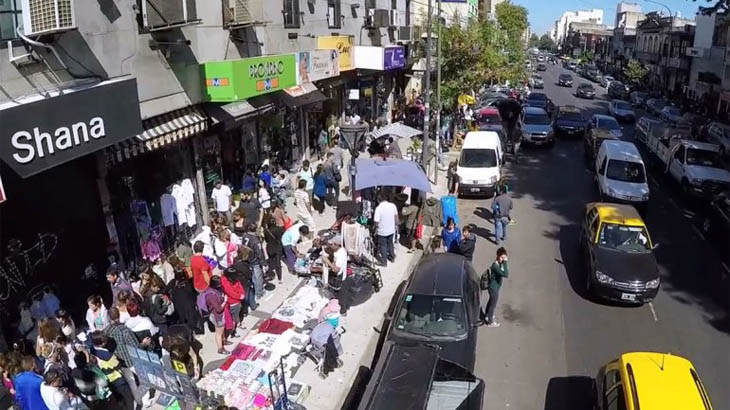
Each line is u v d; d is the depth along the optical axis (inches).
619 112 1604.3
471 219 713.6
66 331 339.6
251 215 556.7
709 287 535.2
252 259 452.8
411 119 1222.9
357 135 564.4
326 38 826.8
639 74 2704.2
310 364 387.5
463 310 388.8
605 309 487.8
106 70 394.9
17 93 310.5
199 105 542.0
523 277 547.2
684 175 823.1
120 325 318.7
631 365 319.9
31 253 373.4
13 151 282.4
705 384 387.9
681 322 468.8
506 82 1619.1
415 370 314.3
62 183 398.6
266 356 362.9
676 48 2326.5
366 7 1082.7
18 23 310.7
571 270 564.1
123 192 471.2
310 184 697.0
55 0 309.4
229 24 585.0
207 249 462.0
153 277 376.2
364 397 299.0
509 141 1096.2
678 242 650.8
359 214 595.8
